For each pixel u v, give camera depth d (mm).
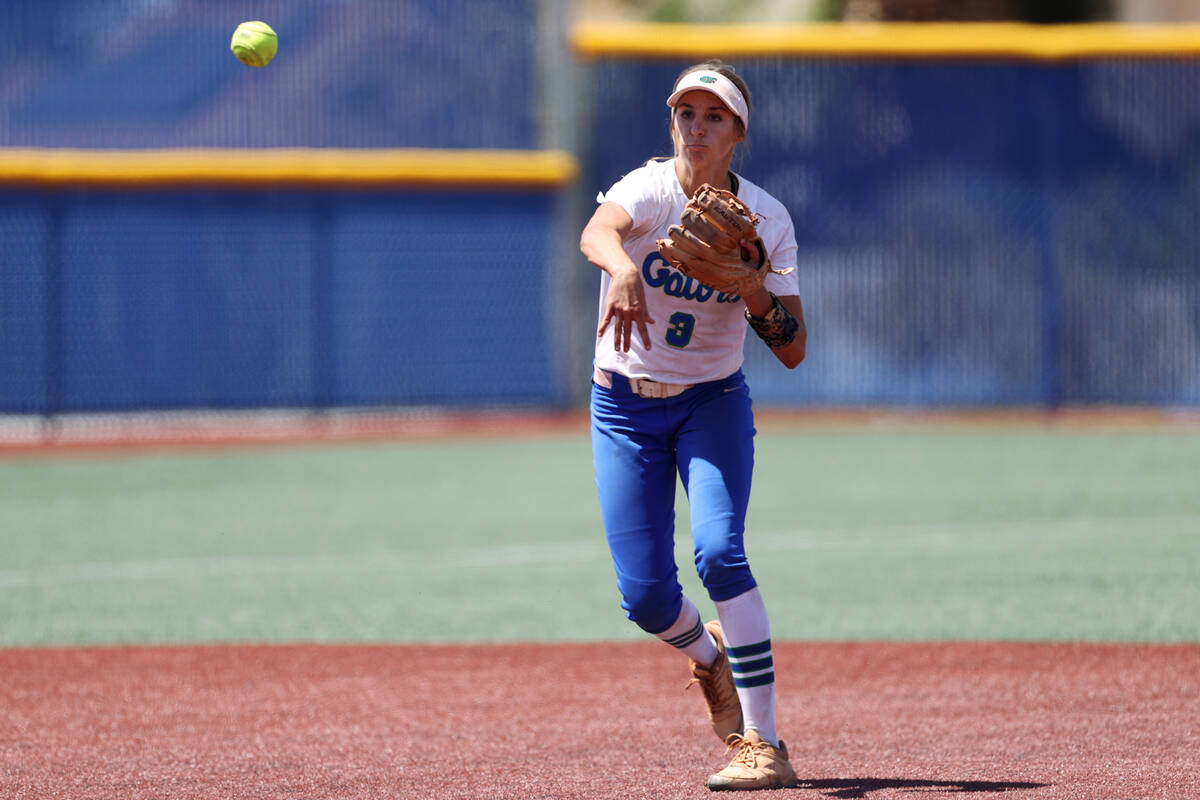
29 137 72750
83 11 73125
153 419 73250
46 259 72188
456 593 32625
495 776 18344
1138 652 25219
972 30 73688
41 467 57750
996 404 74062
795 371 74500
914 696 22500
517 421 73000
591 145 75312
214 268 73625
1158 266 72750
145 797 17516
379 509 46031
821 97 74312
